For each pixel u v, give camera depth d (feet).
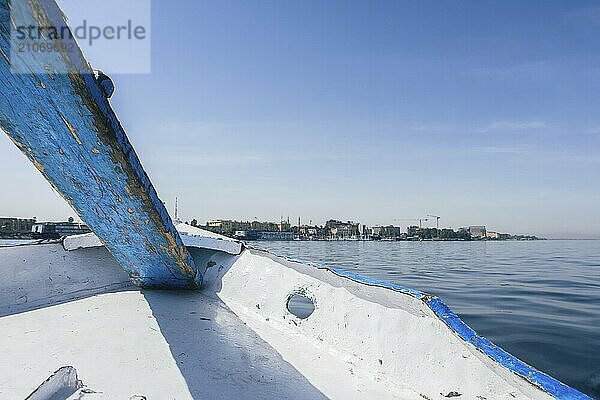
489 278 40.34
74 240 11.84
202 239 12.95
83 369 6.79
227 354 7.85
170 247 9.05
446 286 34.19
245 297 10.94
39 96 4.48
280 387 6.79
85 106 4.59
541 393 5.47
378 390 6.91
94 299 10.72
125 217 7.46
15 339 7.97
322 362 7.96
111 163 5.72
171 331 8.71
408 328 7.41
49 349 7.54
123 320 9.15
